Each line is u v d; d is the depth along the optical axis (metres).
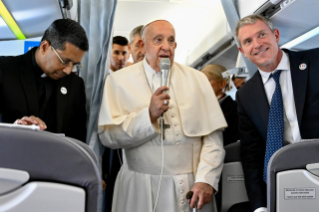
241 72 2.92
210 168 1.75
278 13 2.36
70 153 0.88
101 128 1.87
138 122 1.72
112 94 1.95
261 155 2.03
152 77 1.93
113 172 2.52
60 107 1.85
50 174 0.87
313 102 1.82
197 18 4.06
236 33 2.10
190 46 4.51
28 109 1.74
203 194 1.65
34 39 2.79
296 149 1.12
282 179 1.12
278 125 1.83
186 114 1.83
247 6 2.62
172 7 3.76
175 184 1.72
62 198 0.87
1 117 1.72
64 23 1.76
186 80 1.98
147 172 1.76
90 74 2.25
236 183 2.10
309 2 2.14
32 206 0.85
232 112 2.68
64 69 1.79
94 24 2.31
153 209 1.69
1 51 2.56
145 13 3.88
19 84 1.75
